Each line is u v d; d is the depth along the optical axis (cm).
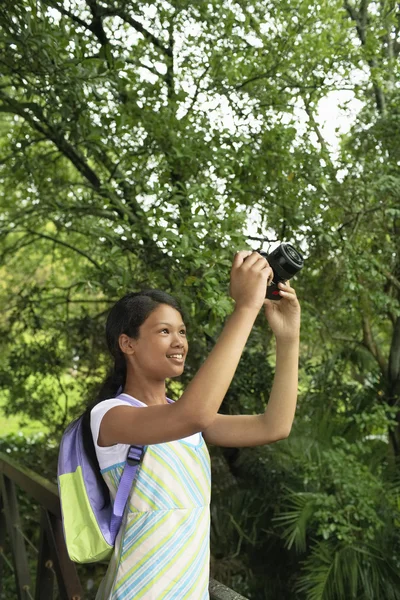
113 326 140
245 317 115
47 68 311
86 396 487
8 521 269
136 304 137
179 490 128
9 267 574
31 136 440
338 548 420
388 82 439
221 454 475
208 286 296
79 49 300
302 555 455
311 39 393
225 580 439
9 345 530
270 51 400
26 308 524
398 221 472
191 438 135
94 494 131
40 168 461
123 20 406
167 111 351
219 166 357
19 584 258
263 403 471
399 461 487
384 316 518
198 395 109
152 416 117
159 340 135
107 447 128
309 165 400
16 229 508
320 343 506
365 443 482
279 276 136
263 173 388
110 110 372
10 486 271
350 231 422
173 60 404
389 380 515
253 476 472
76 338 499
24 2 286
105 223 419
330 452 427
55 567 211
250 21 398
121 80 327
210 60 387
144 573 124
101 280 410
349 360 525
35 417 529
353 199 411
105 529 129
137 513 127
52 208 445
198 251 304
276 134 381
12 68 320
